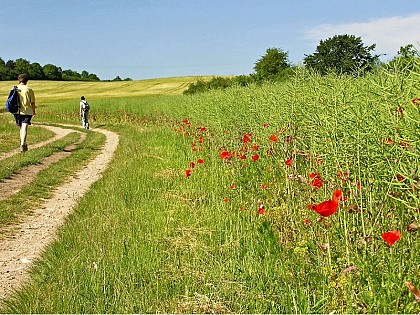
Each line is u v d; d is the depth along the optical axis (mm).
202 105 19188
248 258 5375
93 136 25969
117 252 5836
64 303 4684
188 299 4715
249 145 10562
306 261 4953
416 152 4230
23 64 136375
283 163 8078
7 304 4922
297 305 4277
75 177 12969
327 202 4023
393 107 4840
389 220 4824
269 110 10570
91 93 97312
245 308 4457
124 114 39406
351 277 4230
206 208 7434
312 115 7051
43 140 22031
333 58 19531
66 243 6672
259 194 7703
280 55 38969
